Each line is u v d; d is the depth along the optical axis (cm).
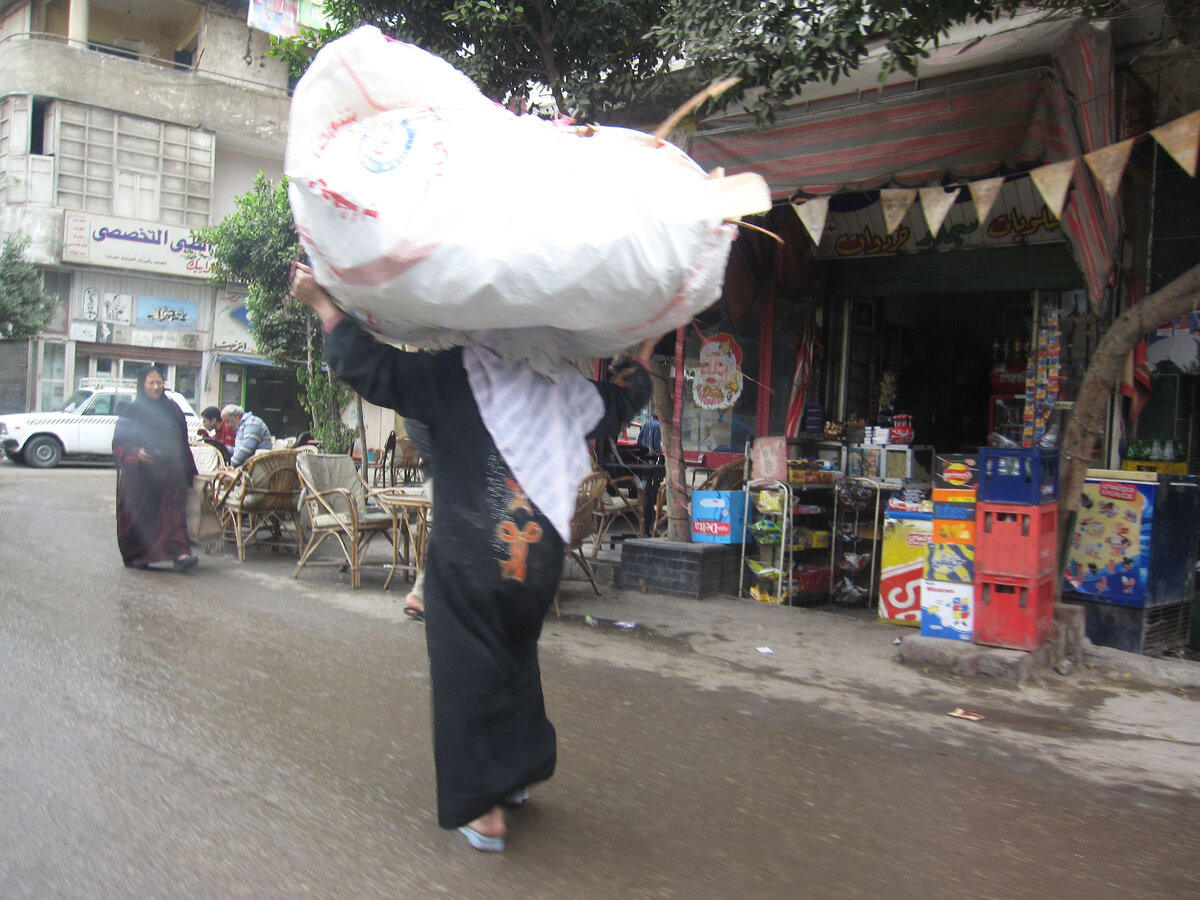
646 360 331
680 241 262
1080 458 562
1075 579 621
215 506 869
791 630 629
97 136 2367
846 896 284
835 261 1017
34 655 488
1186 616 648
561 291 255
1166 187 745
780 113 795
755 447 772
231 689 454
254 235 1666
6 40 2355
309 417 2759
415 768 368
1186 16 621
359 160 250
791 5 624
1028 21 672
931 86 741
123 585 685
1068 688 513
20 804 318
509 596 282
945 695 498
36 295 2258
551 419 294
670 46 664
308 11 2623
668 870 296
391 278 253
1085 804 362
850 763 397
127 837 300
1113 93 680
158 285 2495
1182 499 633
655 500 930
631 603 695
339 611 635
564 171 257
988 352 1197
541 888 281
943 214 564
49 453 1930
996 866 307
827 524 798
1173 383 748
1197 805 364
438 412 287
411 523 880
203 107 2503
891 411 1084
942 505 559
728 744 414
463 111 264
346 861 293
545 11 738
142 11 2638
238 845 299
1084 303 860
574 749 400
